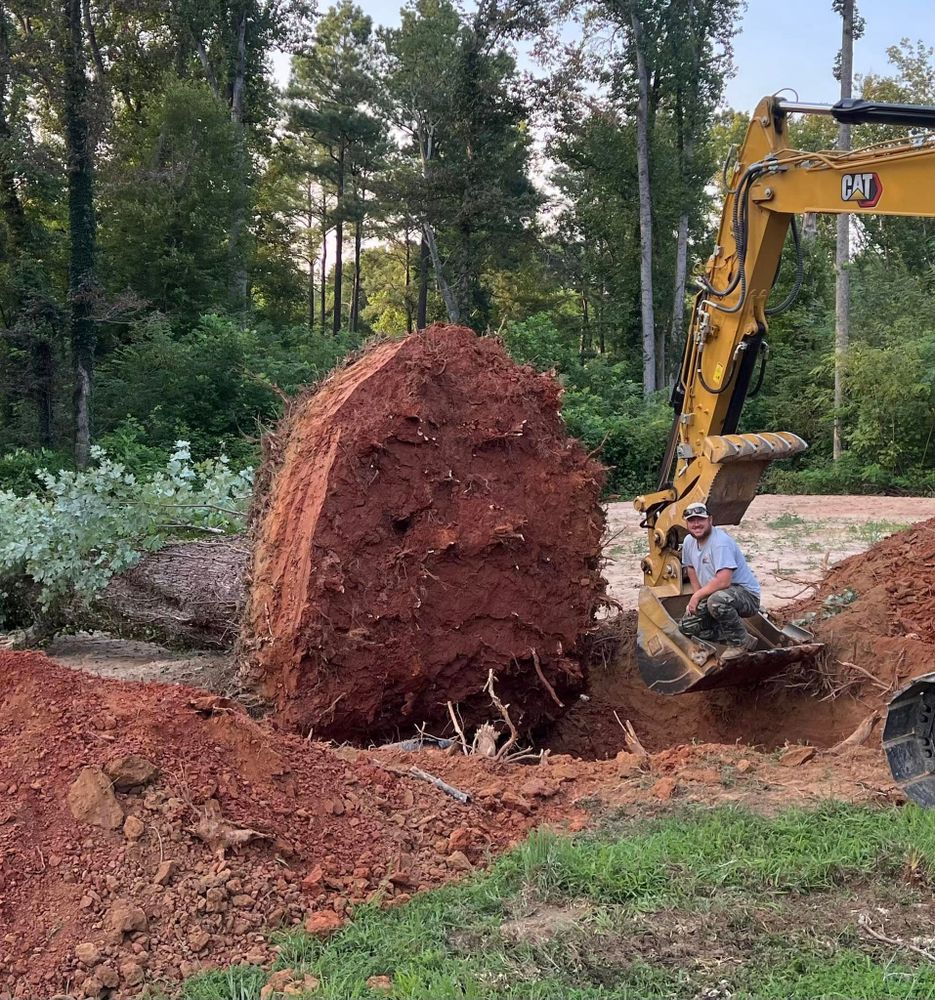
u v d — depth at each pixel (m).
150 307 34.88
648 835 4.77
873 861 4.29
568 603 7.80
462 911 4.12
